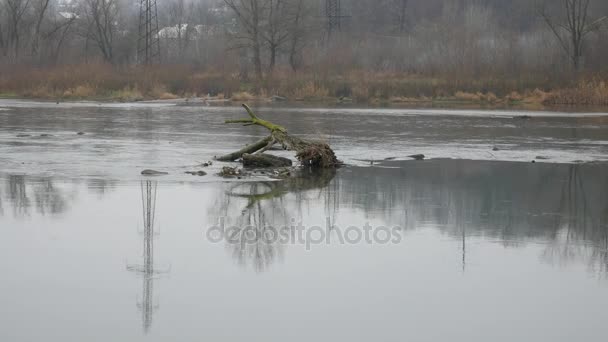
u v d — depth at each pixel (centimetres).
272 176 1761
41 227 1170
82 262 988
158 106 4725
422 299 870
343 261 1015
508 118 3794
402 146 2444
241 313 820
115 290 883
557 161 2100
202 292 881
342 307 845
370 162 2045
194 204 1382
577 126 3309
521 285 923
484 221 1279
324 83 5725
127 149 2231
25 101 5172
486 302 865
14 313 810
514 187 1645
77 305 834
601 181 1739
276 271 966
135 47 8512
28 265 970
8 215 1252
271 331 773
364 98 5478
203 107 4638
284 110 4353
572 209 1400
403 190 1588
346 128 3111
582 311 841
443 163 2036
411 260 1023
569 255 1059
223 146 2362
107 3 8156
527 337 770
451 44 6325
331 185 1641
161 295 868
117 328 774
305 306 843
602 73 5559
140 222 1220
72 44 8688
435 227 1227
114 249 1051
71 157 2012
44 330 766
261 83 5881
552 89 5444
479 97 5416
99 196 1438
